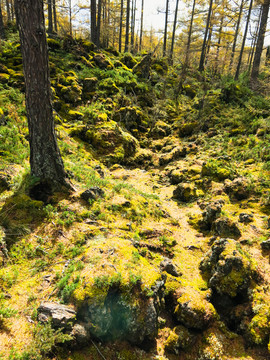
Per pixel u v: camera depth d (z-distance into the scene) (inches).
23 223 222.1
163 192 402.9
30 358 128.4
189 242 273.4
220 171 388.5
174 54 1124.5
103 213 266.1
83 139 485.4
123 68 801.6
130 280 170.9
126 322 160.6
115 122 542.6
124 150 501.4
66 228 231.1
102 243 213.9
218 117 596.7
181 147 530.0
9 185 252.1
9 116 381.1
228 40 1192.8
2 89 444.5
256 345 167.3
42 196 258.8
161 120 666.2
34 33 217.2
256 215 292.4
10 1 1163.3
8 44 644.1
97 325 153.6
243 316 182.2
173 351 165.3
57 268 190.7
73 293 162.1
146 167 504.7
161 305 187.5
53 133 259.4
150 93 730.2
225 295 195.3
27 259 195.2
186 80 872.9
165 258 229.0
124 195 315.6
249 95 674.2
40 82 232.8
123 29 1557.6
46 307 152.6
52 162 264.4
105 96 611.5
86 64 686.5
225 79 910.4
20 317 151.5
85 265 185.6
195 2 1089.4
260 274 202.2
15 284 173.2
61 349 141.8
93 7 837.2
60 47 718.5
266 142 439.5
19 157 310.5
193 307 176.6
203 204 339.6
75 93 554.6
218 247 223.0
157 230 274.8
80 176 328.8
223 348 167.6
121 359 151.6
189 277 221.8
